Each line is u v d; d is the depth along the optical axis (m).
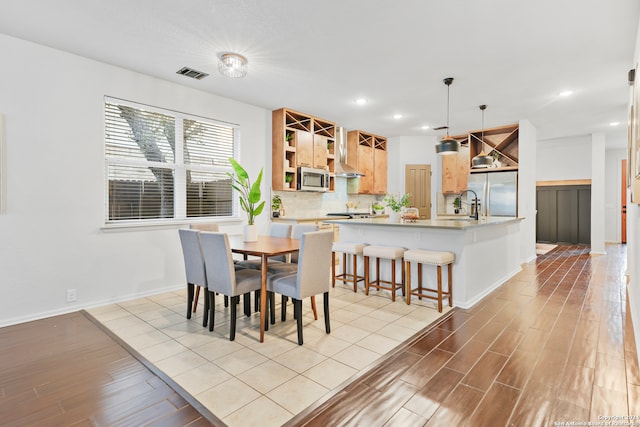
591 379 2.08
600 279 4.79
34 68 3.12
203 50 3.24
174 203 4.26
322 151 5.81
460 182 7.29
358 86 4.22
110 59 3.47
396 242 4.06
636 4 2.46
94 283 3.53
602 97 4.63
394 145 7.46
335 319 3.17
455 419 1.72
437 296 3.57
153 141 4.04
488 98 4.70
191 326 2.99
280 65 3.58
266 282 2.82
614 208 8.98
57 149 3.26
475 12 2.58
